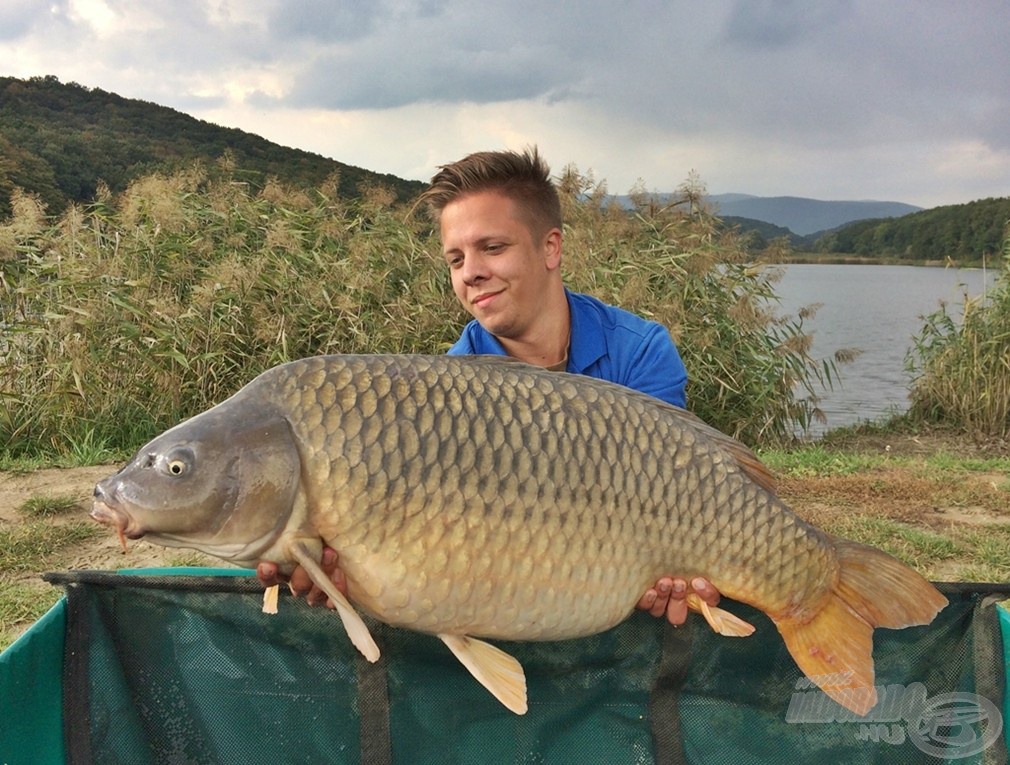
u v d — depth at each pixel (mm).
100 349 6086
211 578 1972
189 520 1645
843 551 1968
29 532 4031
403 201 8555
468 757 2057
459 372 1743
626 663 2076
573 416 1773
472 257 2301
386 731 2020
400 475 1659
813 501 4910
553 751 2078
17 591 3443
